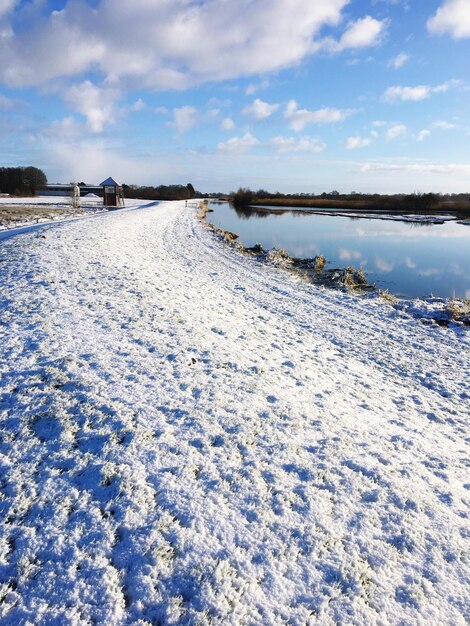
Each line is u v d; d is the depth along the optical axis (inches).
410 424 265.6
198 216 1983.3
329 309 547.5
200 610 128.8
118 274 525.7
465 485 204.1
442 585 145.7
